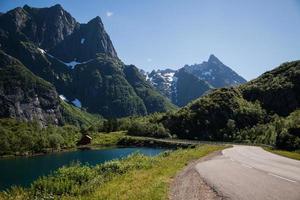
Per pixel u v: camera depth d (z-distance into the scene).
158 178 22.03
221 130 170.25
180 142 129.38
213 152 53.34
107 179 24.33
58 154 141.12
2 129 164.38
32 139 158.25
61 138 173.75
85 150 156.75
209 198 14.50
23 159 125.12
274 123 135.75
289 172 21.86
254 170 23.70
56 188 21.98
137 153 44.44
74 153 141.62
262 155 42.53
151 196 15.48
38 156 136.38
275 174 20.81
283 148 66.56
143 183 20.06
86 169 27.75
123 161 37.66
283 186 16.05
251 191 15.20
